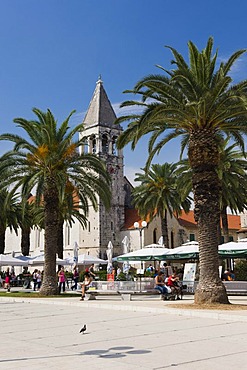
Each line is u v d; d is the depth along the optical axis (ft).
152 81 76.79
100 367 31.40
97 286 100.63
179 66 78.23
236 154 139.64
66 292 129.08
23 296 112.88
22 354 36.94
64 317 65.46
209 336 44.62
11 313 73.51
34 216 217.36
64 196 112.06
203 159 78.02
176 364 31.91
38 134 111.24
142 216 206.59
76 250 166.50
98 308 79.87
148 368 30.78
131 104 82.53
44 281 114.21
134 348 38.55
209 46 80.79
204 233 76.59
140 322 57.26
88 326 54.19
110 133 294.05
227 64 79.97
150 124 81.10
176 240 285.43
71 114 111.75
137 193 208.54
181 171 148.05
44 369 30.94
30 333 49.70
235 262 172.55
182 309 68.44
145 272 162.40
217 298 73.97
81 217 203.62
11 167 109.19
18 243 320.50
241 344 39.75
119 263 271.28
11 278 187.32
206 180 77.46
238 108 75.92
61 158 111.24
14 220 208.23
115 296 100.32
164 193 198.70
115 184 288.51
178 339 42.98
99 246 271.49
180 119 78.79
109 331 49.39
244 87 77.10
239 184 148.66
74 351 37.83
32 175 106.32
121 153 297.33
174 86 77.10
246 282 107.65
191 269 117.08
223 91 75.66
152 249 123.85
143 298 98.89
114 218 282.97
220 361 32.71
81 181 114.83
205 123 78.28
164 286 94.17
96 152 286.87
